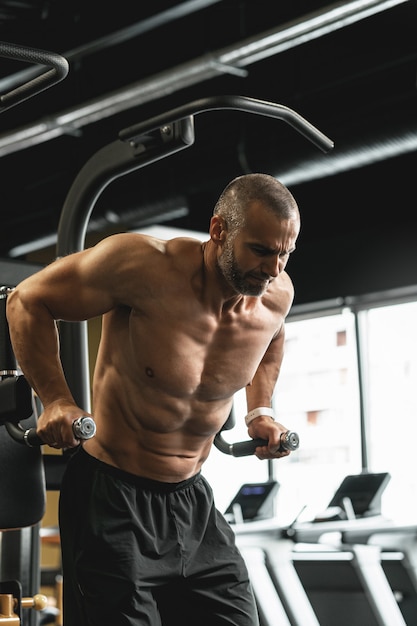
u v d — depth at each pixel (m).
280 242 2.19
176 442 2.42
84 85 7.18
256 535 6.45
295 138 6.85
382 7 5.01
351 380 8.58
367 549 6.36
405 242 7.99
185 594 2.50
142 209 8.03
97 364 2.47
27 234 9.00
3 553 3.55
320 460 8.83
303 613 6.42
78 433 2.15
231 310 2.37
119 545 2.35
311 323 8.91
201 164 7.47
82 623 2.42
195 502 2.49
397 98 6.32
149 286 2.29
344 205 8.62
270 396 2.65
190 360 2.34
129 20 5.43
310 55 6.98
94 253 2.29
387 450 8.30
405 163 8.09
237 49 5.59
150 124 2.71
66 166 8.70
